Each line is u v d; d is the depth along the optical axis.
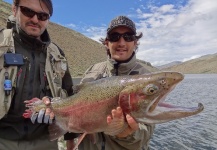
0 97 0.70
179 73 0.68
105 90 0.71
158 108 0.67
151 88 0.67
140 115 0.68
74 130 0.74
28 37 0.78
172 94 8.77
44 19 0.79
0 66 0.72
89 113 0.72
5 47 0.74
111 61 0.86
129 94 0.68
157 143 3.20
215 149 3.00
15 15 0.79
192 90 10.68
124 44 0.84
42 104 0.74
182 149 3.01
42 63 0.80
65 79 0.89
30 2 0.76
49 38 0.84
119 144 0.79
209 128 3.92
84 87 0.75
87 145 0.83
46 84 0.80
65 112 0.75
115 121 0.68
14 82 0.73
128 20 0.84
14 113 0.73
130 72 0.85
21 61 0.74
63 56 0.87
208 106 6.11
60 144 1.93
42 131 0.78
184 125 4.11
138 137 0.75
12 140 0.74
